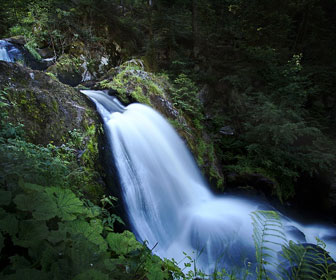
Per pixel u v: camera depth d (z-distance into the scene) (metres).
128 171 4.42
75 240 1.52
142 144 5.18
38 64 7.95
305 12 12.51
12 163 2.08
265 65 10.57
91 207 2.46
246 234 4.51
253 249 4.02
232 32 12.23
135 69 7.68
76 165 3.39
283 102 8.65
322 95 10.55
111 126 4.81
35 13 8.99
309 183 8.52
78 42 9.07
